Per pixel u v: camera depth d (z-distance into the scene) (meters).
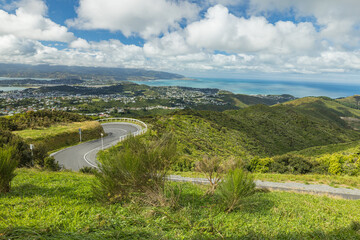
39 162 14.52
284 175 14.58
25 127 27.67
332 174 16.50
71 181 8.09
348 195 10.72
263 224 4.51
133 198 4.81
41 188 6.35
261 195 8.20
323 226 4.75
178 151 5.41
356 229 4.67
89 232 3.18
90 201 5.08
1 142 13.84
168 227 3.77
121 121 48.88
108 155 5.01
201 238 3.44
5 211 3.77
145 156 4.88
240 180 5.17
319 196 9.29
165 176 5.36
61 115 36.84
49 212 3.91
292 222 4.86
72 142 27.36
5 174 5.33
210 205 5.48
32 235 2.74
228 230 4.00
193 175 14.10
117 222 3.72
